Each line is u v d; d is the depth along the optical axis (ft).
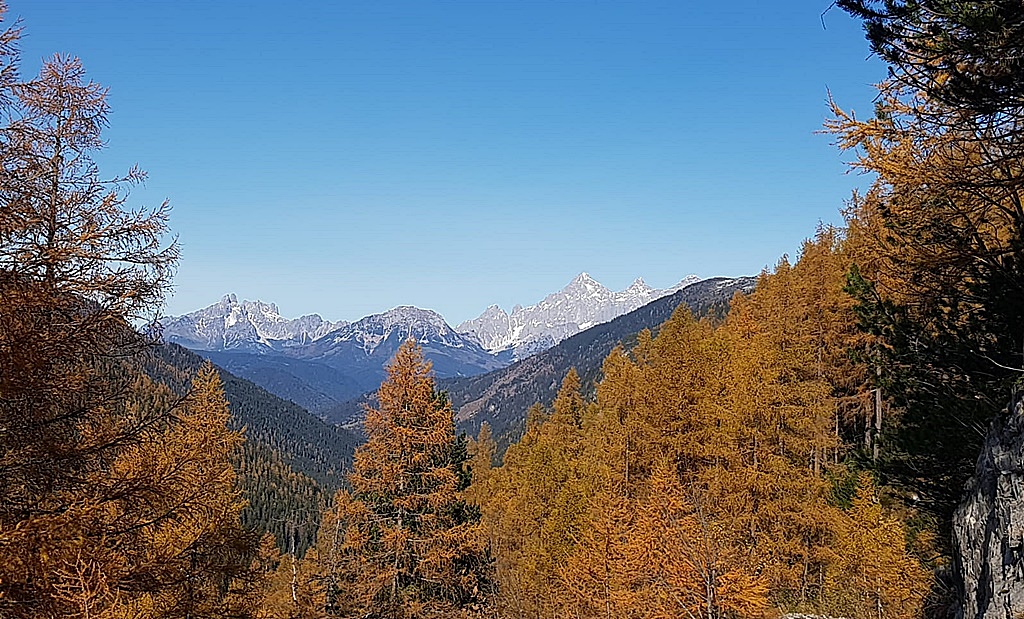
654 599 57.47
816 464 80.53
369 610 69.21
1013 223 37.83
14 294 25.84
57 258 27.53
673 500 59.67
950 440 42.14
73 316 28.71
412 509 72.49
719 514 70.44
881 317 45.91
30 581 24.59
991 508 30.58
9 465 27.20
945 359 42.68
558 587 84.74
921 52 29.32
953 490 45.19
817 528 69.26
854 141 38.40
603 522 66.13
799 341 96.27
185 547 38.65
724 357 89.15
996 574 28.81
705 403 79.61
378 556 71.61
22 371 26.04
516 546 120.67
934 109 33.12
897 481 48.11
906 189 37.27
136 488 29.96
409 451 73.72
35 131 29.60
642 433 82.79
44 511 27.09
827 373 94.73
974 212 37.37
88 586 25.76
